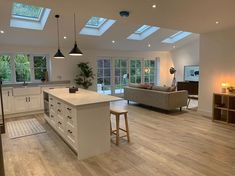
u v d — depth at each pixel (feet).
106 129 10.45
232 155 9.86
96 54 24.64
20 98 18.33
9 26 15.44
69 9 11.35
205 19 13.28
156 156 9.87
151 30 22.67
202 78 18.16
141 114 18.35
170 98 17.98
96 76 24.90
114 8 11.15
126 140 11.99
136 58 29.07
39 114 19.04
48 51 20.84
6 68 19.39
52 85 20.31
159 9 11.30
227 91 15.64
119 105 22.79
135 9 11.27
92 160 9.63
